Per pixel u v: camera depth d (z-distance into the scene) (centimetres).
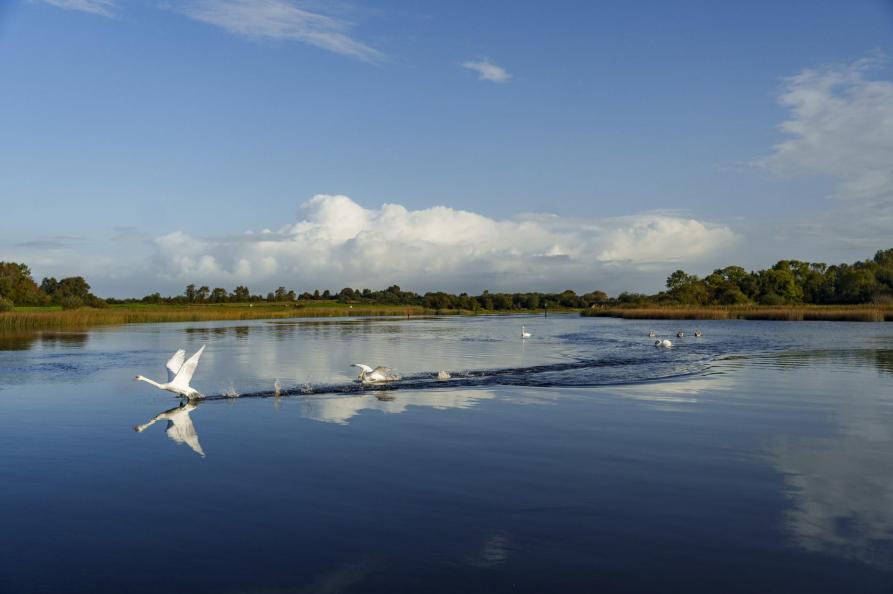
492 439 1812
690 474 1467
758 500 1289
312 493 1354
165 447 1770
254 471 1522
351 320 12762
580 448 1705
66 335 7081
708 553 1047
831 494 1323
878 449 1683
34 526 1200
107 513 1260
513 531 1139
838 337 6106
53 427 2055
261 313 13538
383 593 926
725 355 4294
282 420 2116
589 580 959
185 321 11644
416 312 18788
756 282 16975
